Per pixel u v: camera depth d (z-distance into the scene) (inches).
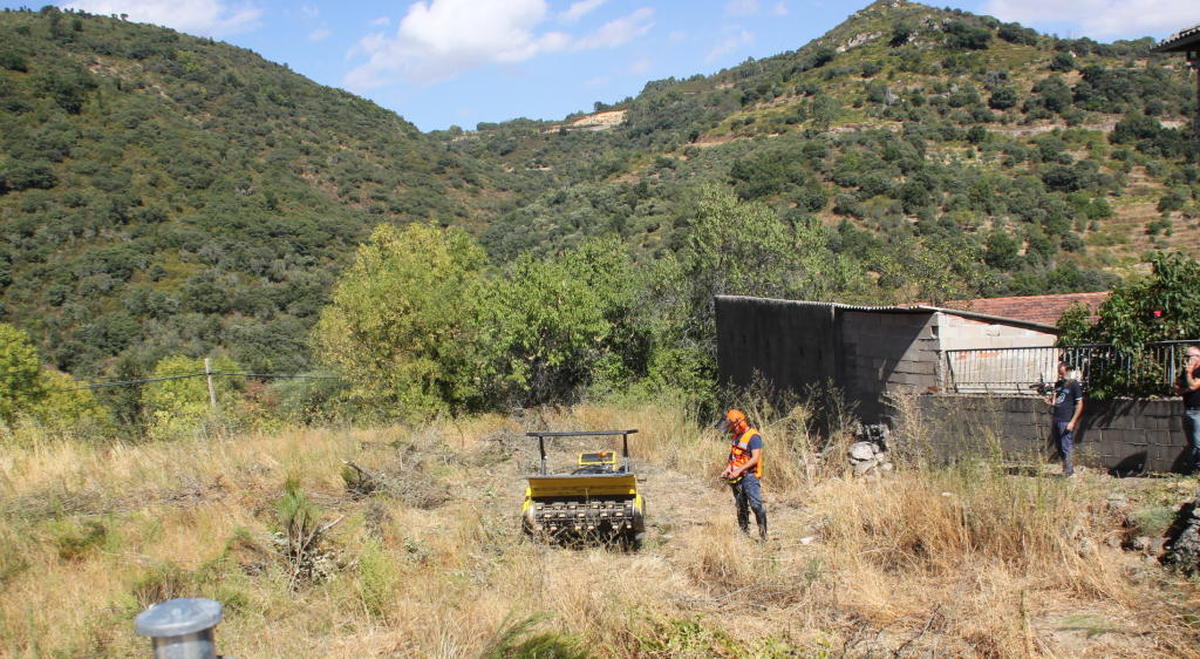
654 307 956.6
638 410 680.4
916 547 287.0
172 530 342.3
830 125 2871.6
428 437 607.8
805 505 387.5
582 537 339.3
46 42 3666.3
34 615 242.4
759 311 641.6
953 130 2465.6
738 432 330.6
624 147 5064.0
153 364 1489.9
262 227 2506.2
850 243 1534.2
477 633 232.7
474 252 1344.7
